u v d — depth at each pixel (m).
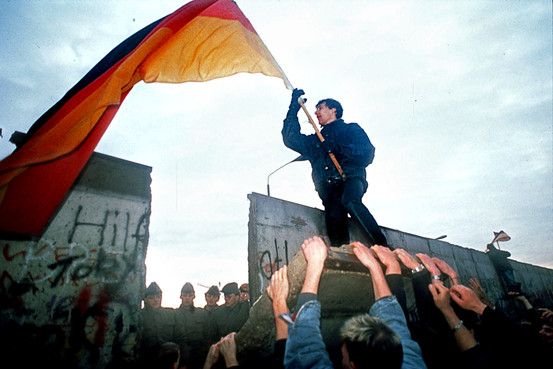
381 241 2.93
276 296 1.55
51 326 1.98
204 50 3.26
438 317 1.98
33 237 2.05
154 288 3.77
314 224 4.23
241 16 3.64
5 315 1.86
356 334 1.20
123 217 2.45
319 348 1.23
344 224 3.45
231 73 3.33
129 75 2.52
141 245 2.47
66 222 2.20
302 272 1.59
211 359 1.87
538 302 10.43
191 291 4.19
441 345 2.00
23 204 2.00
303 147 3.72
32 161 2.02
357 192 3.17
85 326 2.09
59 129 2.28
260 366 1.85
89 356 2.05
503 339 1.53
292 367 1.21
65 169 2.14
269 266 3.45
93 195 2.36
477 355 1.57
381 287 1.53
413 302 2.23
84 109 2.40
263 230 3.56
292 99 3.81
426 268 1.96
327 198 3.53
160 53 3.05
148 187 2.66
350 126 3.59
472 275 7.73
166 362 2.39
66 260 2.13
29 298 1.95
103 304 2.19
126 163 2.60
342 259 1.62
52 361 1.93
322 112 3.88
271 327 1.69
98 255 2.26
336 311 1.97
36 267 2.02
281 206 3.91
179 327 3.79
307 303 1.37
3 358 1.81
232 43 3.43
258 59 3.54
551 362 1.43
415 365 1.27
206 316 4.30
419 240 6.29
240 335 1.78
